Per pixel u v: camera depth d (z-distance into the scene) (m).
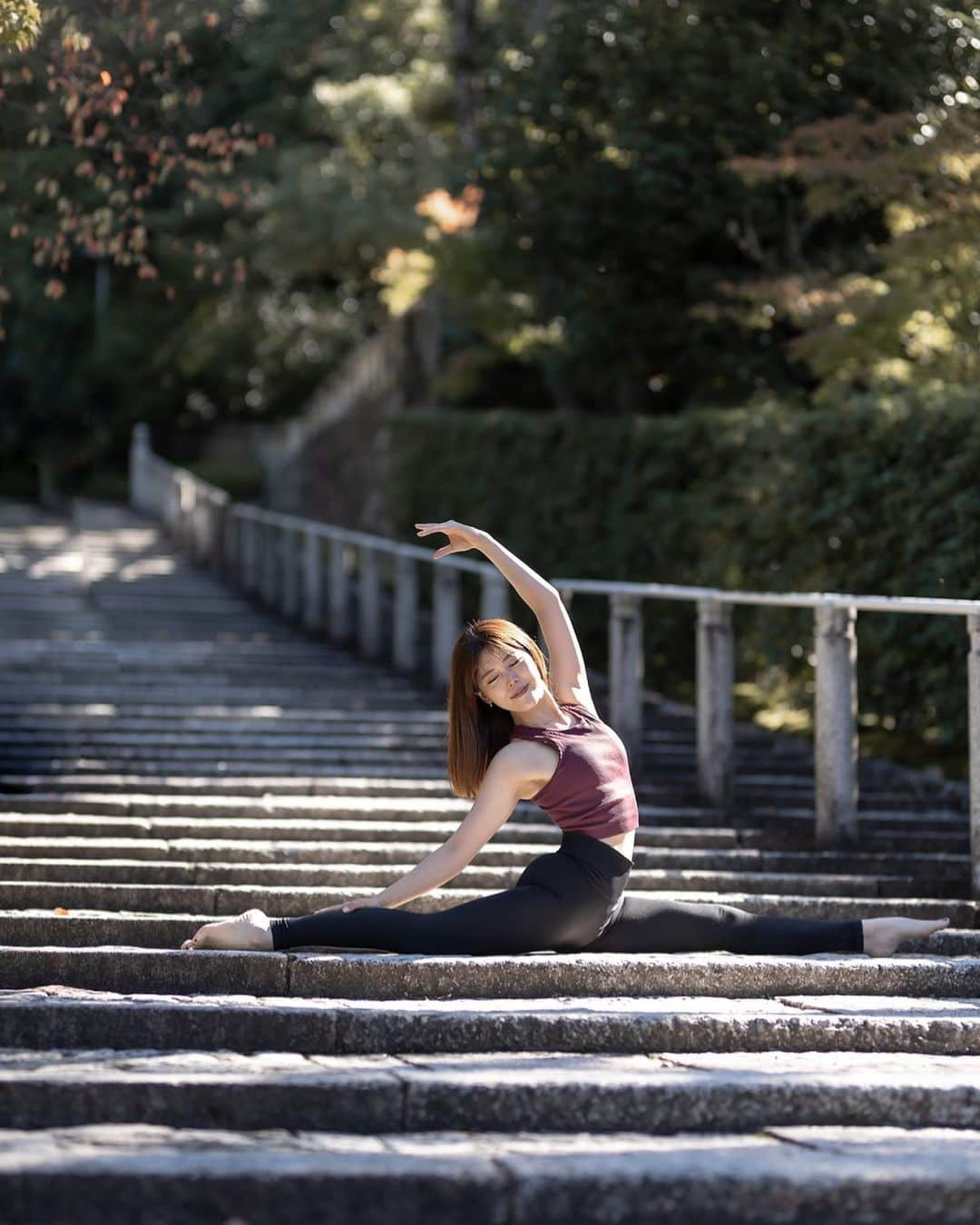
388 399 26.08
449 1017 5.00
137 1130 4.20
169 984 5.58
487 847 7.87
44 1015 4.93
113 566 22.42
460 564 12.71
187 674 14.36
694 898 7.05
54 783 9.41
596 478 16.58
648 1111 4.42
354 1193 3.78
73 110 9.88
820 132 11.59
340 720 11.98
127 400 43.62
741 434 14.03
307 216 22.95
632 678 9.98
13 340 41.47
